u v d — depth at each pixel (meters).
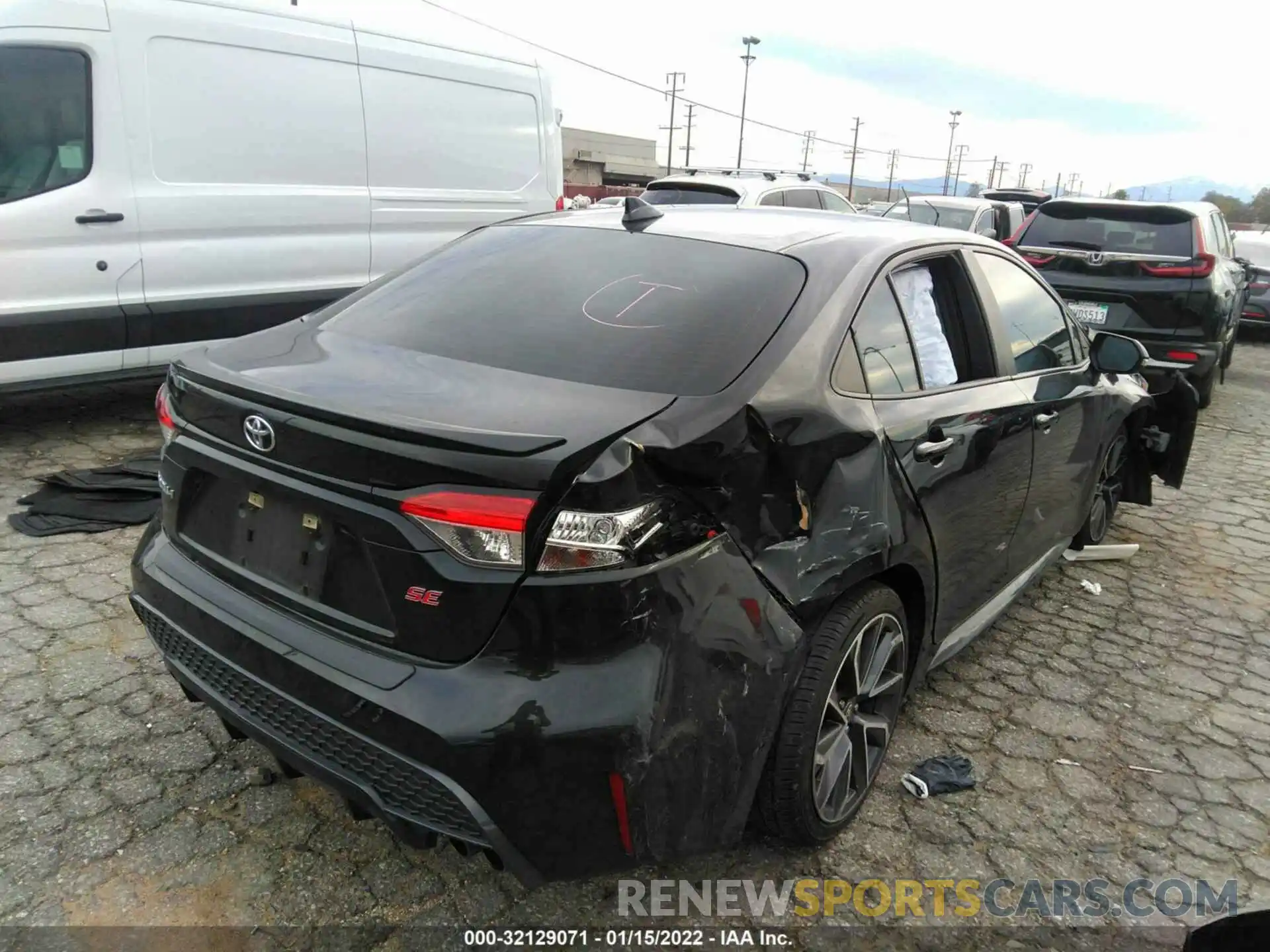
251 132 5.77
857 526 2.31
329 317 2.74
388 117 6.52
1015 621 4.05
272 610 2.10
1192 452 7.18
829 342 2.38
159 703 2.97
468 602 1.79
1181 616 4.20
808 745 2.28
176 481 2.34
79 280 5.12
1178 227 7.20
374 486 1.85
